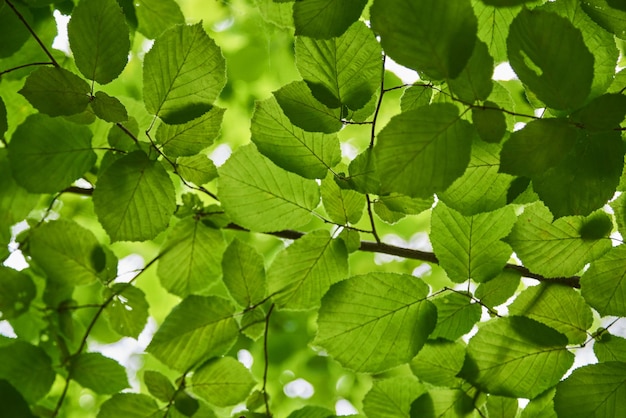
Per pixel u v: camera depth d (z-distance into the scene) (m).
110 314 1.56
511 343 1.50
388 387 1.56
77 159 1.53
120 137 1.54
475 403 1.53
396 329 1.51
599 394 1.48
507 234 1.51
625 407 1.48
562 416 1.48
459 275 1.52
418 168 1.39
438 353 1.53
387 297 1.51
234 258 1.55
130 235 1.50
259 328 1.56
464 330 1.53
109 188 1.49
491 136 1.39
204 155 1.53
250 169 1.53
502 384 1.51
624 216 1.49
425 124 1.39
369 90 1.46
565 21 1.38
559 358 1.50
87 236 1.54
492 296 1.53
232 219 1.54
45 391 1.53
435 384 1.54
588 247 1.50
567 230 1.49
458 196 1.48
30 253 1.54
